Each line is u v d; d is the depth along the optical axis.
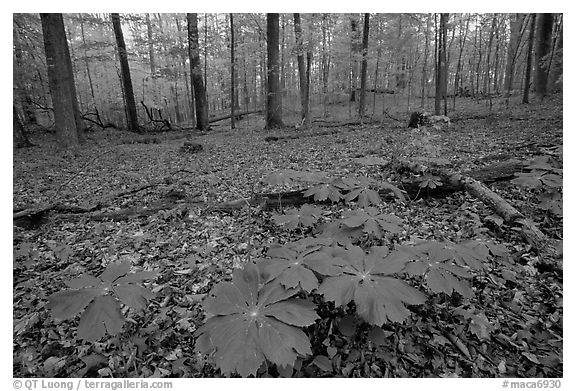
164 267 3.15
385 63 16.69
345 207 4.07
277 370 1.84
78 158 9.54
